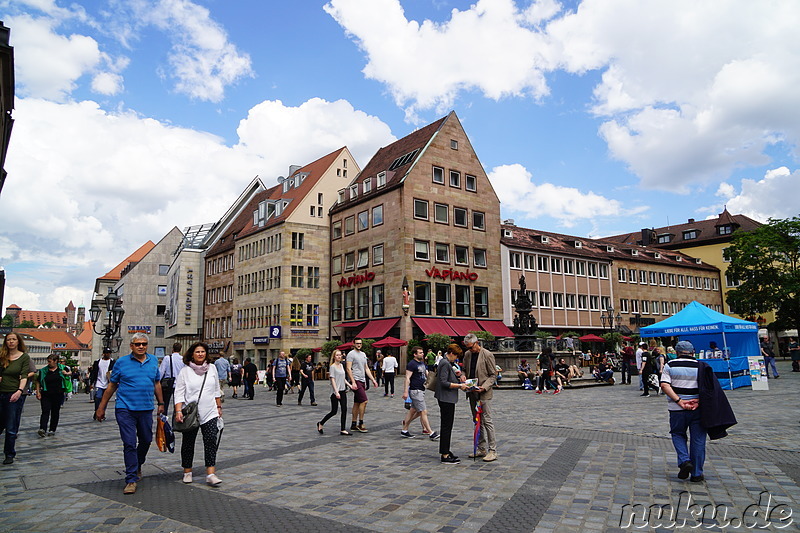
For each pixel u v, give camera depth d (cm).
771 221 4953
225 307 5747
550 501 654
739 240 5075
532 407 1716
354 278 4547
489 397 913
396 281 4106
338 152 5144
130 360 748
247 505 652
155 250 7706
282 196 5506
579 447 990
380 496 687
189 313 6206
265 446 1073
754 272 5006
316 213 4906
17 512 630
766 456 884
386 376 2333
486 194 4650
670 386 741
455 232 4378
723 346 2459
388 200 4269
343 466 868
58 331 15275
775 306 4916
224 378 2350
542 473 795
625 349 2823
